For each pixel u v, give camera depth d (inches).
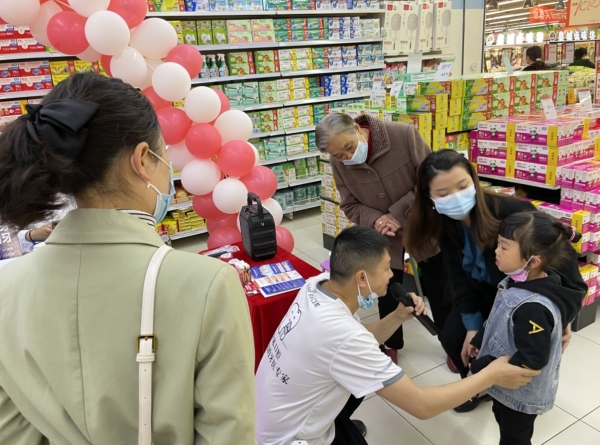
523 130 110.0
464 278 82.3
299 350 54.7
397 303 101.4
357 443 62.9
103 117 25.3
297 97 204.1
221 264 27.1
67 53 93.2
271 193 116.0
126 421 25.8
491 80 124.7
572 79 175.0
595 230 105.0
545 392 63.2
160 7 165.3
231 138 109.9
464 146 125.1
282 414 57.3
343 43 212.8
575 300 60.6
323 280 63.5
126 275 25.6
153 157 28.6
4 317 27.1
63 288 25.7
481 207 69.8
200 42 176.7
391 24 224.5
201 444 26.2
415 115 118.3
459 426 86.3
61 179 24.6
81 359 25.3
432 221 76.9
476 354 78.4
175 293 25.4
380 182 93.0
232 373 26.0
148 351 24.7
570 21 195.6
